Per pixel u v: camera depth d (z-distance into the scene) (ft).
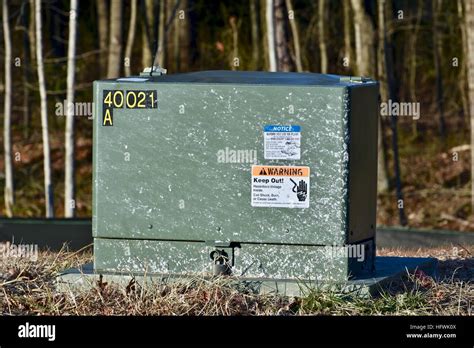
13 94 107.65
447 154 104.94
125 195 22.72
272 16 73.00
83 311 21.98
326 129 21.81
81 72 112.06
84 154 103.91
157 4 99.60
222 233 22.38
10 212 89.25
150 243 22.76
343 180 21.83
